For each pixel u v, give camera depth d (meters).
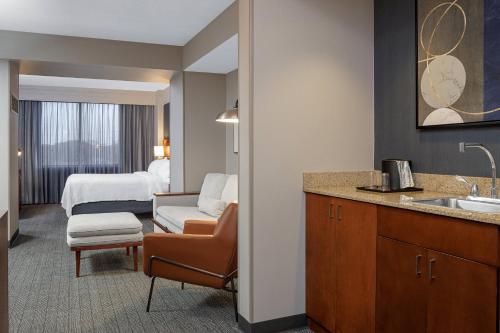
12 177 4.42
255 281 2.23
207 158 4.82
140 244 3.40
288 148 2.30
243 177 2.29
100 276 3.28
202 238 2.48
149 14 3.56
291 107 2.31
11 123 4.33
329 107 2.42
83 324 2.38
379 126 2.54
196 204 4.55
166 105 7.43
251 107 2.20
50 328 2.33
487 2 1.86
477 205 1.85
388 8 2.45
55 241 4.54
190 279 2.51
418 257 1.64
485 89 1.88
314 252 2.29
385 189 2.21
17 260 3.76
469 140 2.00
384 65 2.49
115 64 4.35
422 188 2.24
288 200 2.31
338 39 2.44
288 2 2.29
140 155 8.31
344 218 2.07
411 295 1.68
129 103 8.12
